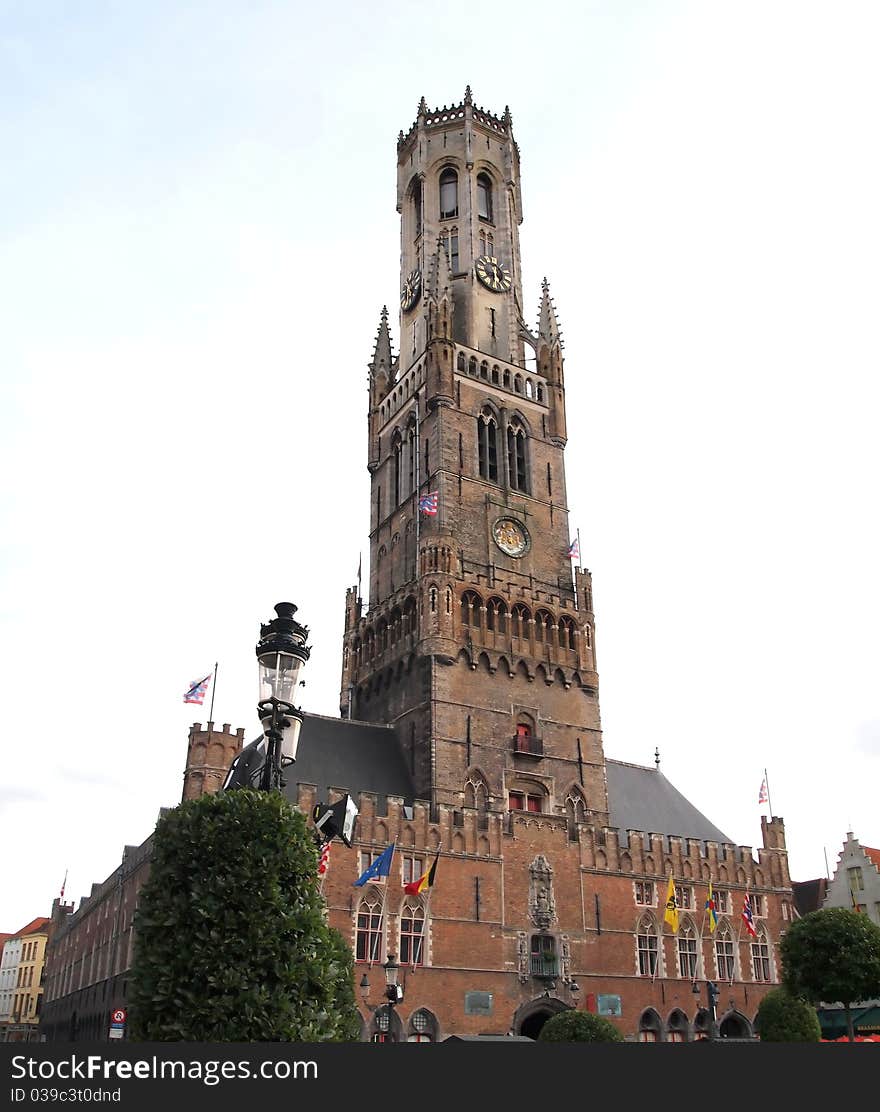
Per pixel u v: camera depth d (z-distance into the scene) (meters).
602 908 76.06
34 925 189.25
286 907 24.77
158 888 24.70
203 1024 22.44
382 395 106.19
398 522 95.00
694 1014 77.06
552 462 98.31
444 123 115.19
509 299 106.69
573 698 86.56
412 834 69.69
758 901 85.81
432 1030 64.88
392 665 85.44
